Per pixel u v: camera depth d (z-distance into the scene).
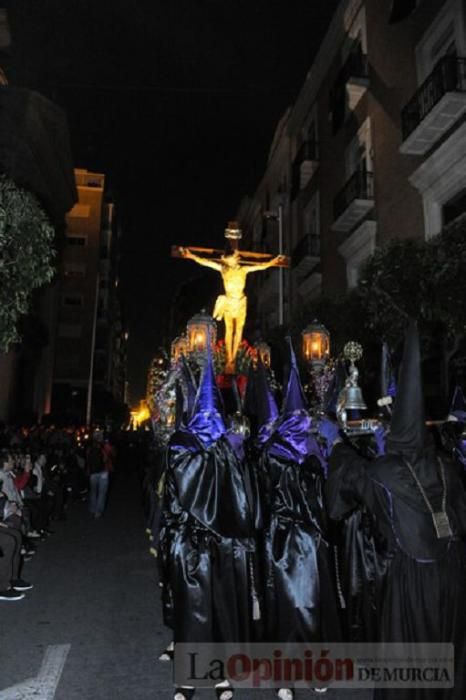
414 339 3.57
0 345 6.34
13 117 22.70
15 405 24.09
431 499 3.36
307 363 9.90
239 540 4.41
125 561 9.45
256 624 4.70
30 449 12.30
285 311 27.11
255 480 4.83
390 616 3.37
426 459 3.42
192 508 4.36
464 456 5.66
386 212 16.23
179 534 4.52
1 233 5.75
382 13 17.16
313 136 24.20
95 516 14.31
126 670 5.02
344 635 4.83
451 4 13.56
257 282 35.41
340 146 20.36
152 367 10.43
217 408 4.72
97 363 58.19
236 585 4.48
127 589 7.74
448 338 9.36
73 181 29.73
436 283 7.60
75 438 20.75
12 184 6.22
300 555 4.53
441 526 3.32
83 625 6.26
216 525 4.34
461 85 12.80
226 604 4.41
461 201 13.19
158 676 4.89
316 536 4.61
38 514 11.17
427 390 11.70
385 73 16.81
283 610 4.46
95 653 5.43
